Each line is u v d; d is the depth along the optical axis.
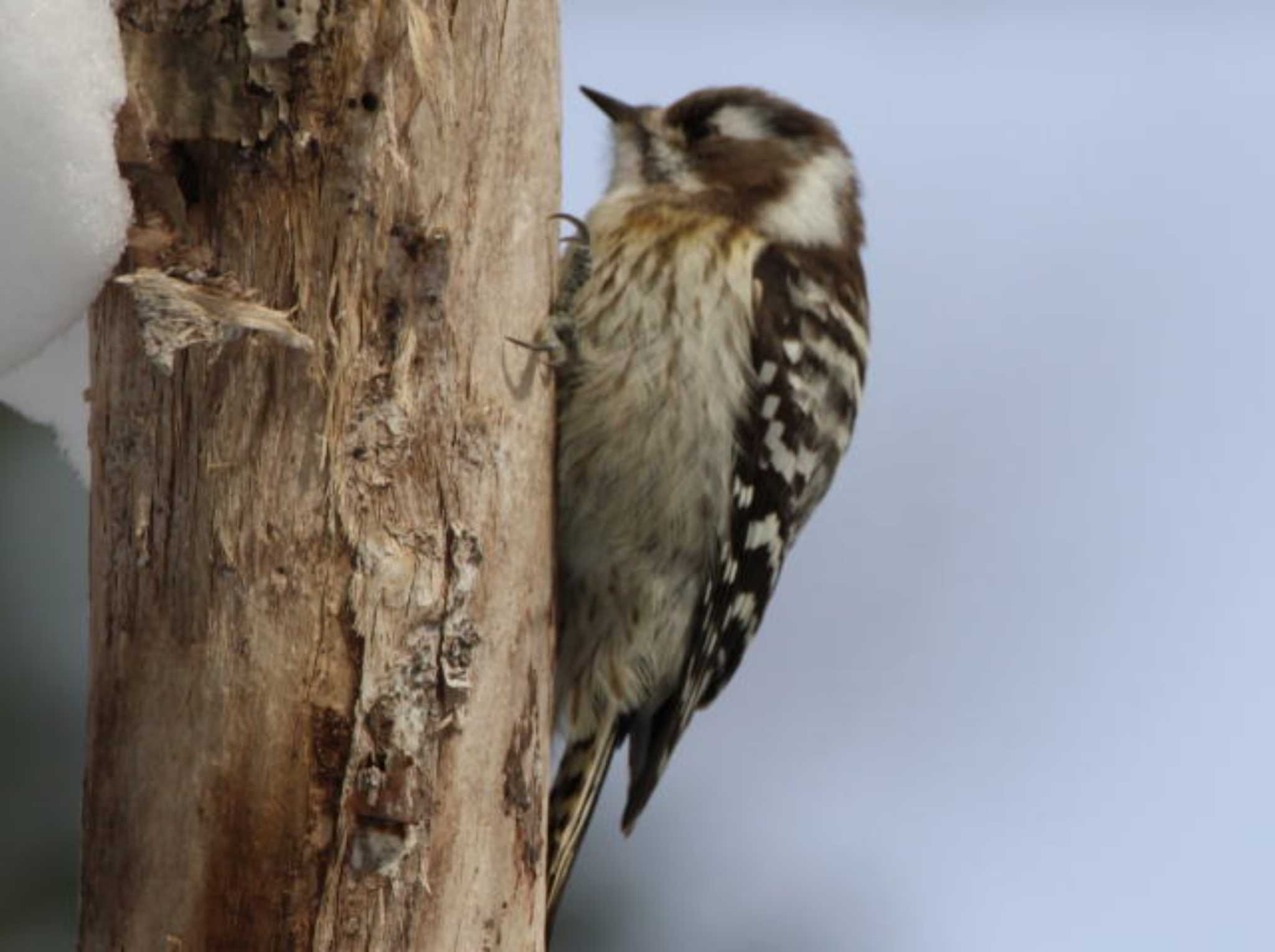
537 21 7.55
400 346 7.00
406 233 6.99
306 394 6.81
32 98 6.48
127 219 6.76
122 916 6.85
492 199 7.34
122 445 6.90
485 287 7.32
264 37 6.74
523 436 7.54
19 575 10.70
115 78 6.61
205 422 6.79
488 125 7.29
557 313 8.10
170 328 6.61
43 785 10.70
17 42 6.42
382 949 6.85
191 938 6.76
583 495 9.42
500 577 7.38
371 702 6.83
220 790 6.75
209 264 6.83
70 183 6.59
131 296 6.83
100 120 6.59
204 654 6.78
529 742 7.55
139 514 6.87
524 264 7.55
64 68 6.50
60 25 6.48
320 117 6.83
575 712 9.75
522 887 7.45
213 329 6.66
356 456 6.89
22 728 10.71
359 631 6.84
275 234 6.83
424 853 6.96
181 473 6.82
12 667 10.70
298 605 6.79
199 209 6.83
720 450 9.66
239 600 6.77
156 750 6.82
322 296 6.85
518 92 7.43
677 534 9.63
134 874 6.83
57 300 6.83
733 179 10.52
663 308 9.58
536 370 7.66
